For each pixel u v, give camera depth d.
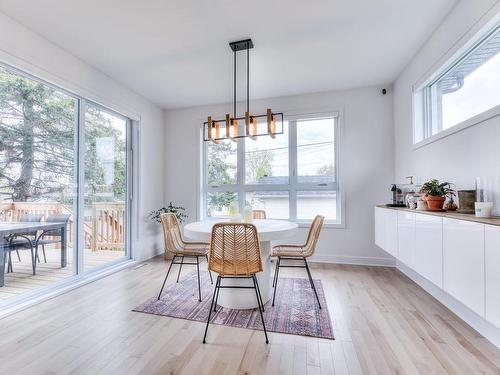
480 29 1.84
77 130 3.03
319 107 3.95
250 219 2.60
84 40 2.59
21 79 2.44
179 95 4.05
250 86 3.72
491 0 1.73
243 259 1.93
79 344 1.77
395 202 2.95
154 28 2.41
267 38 2.59
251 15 2.24
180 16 2.25
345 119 3.85
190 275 3.29
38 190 2.61
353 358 1.61
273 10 2.18
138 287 2.86
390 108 3.69
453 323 2.04
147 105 4.20
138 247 3.93
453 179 2.23
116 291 2.74
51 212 2.73
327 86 3.75
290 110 4.08
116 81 3.52
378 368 1.52
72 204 2.97
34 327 1.99
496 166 1.73
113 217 3.64
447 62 2.30
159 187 4.50
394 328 1.97
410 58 2.99
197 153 4.50
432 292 2.59
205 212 4.58
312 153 4.11
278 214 4.23
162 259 4.12
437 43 2.43
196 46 2.72
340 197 3.89
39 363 1.56
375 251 3.73
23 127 2.47
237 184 4.41
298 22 2.34
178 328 1.98
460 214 1.81
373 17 2.28
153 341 1.81
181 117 4.59
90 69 3.09
